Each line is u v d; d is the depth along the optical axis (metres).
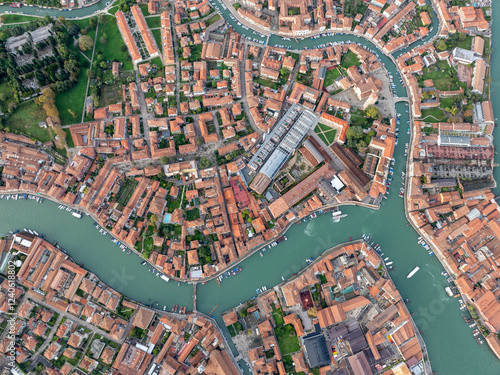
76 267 180.62
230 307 181.38
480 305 175.50
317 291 178.88
